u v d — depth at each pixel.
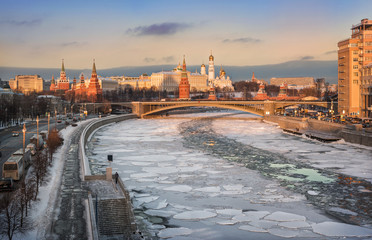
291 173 99.50
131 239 51.84
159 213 68.94
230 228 61.84
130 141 162.88
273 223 63.84
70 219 54.06
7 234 47.62
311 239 57.53
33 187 61.59
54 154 105.81
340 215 67.81
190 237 58.47
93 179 75.62
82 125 195.38
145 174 98.38
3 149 107.62
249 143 155.38
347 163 112.25
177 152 133.00
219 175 97.19
